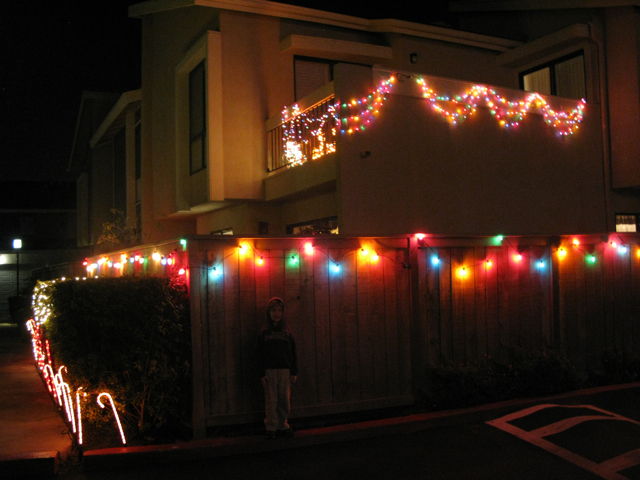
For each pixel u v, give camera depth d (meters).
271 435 6.61
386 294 7.81
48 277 20.69
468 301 8.26
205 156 13.64
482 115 11.80
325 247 7.54
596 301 9.14
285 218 13.82
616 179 13.30
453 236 8.13
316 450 6.56
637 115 12.96
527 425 6.98
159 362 6.75
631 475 5.54
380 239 7.79
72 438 6.82
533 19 15.14
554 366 8.17
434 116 11.27
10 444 6.75
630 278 9.48
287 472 5.94
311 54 13.77
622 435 6.50
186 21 14.97
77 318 6.88
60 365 7.57
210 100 12.97
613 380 8.76
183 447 6.39
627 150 13.10
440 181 11.20
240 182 13.16
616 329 9.27
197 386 6.79
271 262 7.29
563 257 8.93
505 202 11.88
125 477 5.95
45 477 6.02
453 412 7.38
